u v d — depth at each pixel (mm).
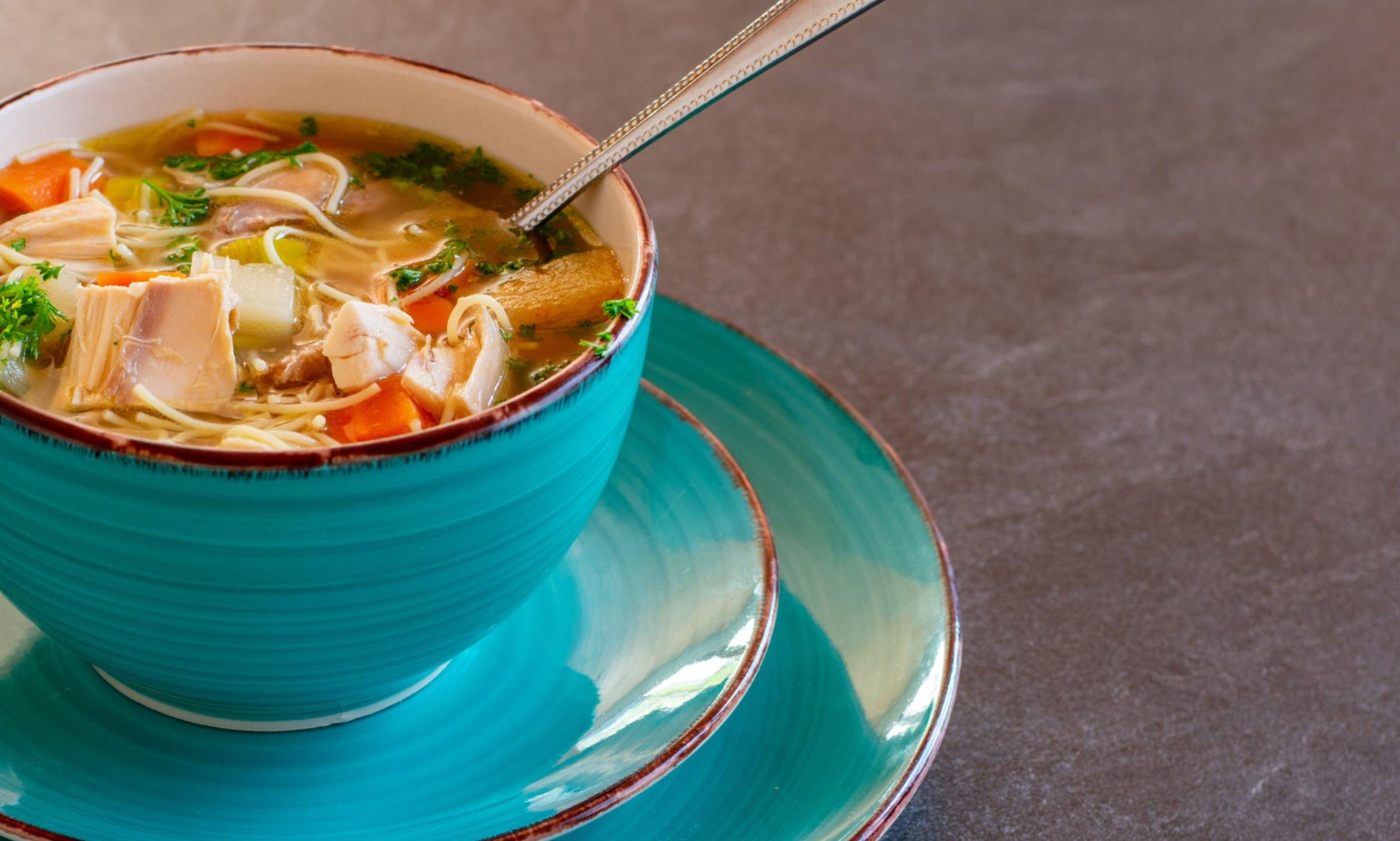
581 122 841
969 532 679
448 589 517
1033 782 607
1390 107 984
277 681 523
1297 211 871
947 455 705
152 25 857
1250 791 611
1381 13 1091
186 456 479
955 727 620
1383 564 684
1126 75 988
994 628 648
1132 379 747
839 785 541
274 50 591
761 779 549
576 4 963
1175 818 603
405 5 931
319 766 535
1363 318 787
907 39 1001
